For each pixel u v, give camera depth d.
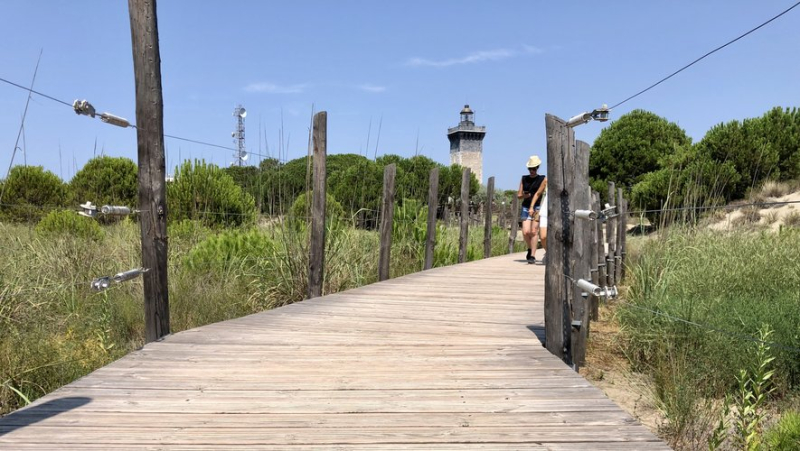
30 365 4.14
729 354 4.49
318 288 6.62
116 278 3.63
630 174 29.23
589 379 4.82
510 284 7.58
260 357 3.73
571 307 3.99
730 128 17.25
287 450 2.27
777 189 15.95
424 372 3.42
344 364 3.58
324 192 6.57
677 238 7.66
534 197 10.49
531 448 2.31
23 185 13.91
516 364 3.61
